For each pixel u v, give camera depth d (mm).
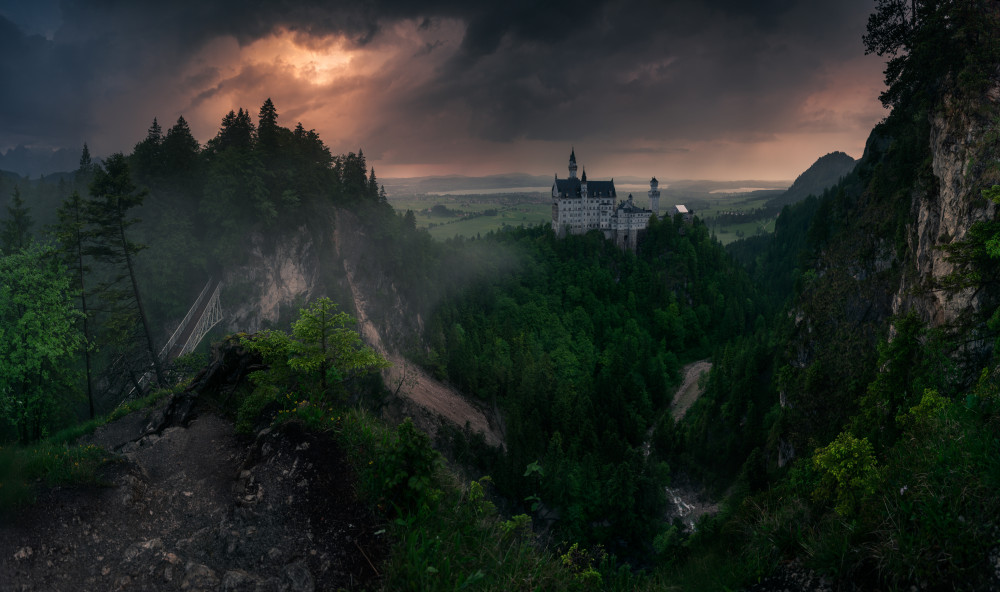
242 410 17031
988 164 31609
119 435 21750
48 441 22484
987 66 35781
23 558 9609
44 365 31516
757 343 94312
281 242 103062
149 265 87938
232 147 101250
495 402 107562
